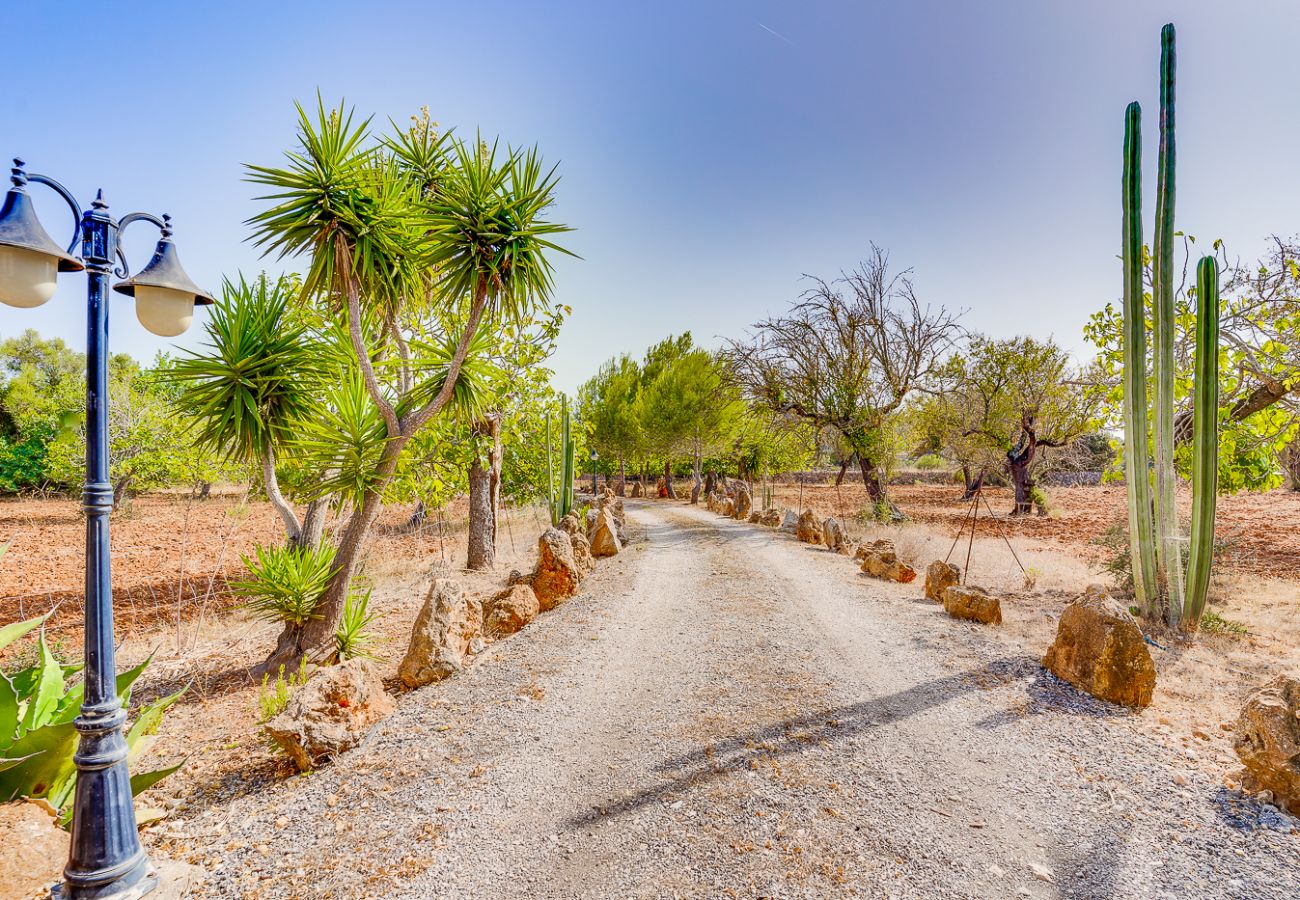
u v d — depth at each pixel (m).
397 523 19.75
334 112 5.82
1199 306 6.80
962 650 6.51
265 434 6.62
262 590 6.40
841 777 4.03
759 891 3.01
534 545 15.47
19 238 2.86
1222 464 10.01
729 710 5.09
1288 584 9.36
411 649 5.97
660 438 30.58
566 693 5.53
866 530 16.62
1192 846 3.29
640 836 3.47
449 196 6.47
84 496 3.06
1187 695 5.33
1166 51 7.51
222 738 5.01
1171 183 7.35
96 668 3.06
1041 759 4.24
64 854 3.16
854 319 19.66
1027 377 20.31
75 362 33.03
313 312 7.79
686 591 9.49
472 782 4.08
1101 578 9.98
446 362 7.48
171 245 3.67
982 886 3.02
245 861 3.36
